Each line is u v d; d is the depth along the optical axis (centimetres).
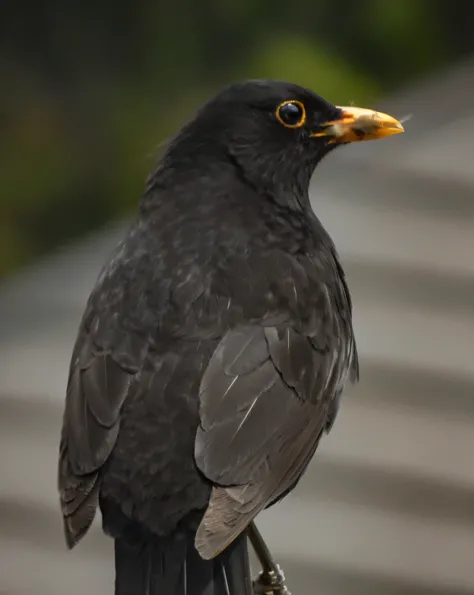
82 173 2112
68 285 1428
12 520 1119
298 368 765
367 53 2055
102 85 2170
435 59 2064
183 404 732
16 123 2161
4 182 2100
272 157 841
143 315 758
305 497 1102
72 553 1087
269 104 838
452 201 1384
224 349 746
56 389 1244
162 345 748
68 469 732
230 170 829
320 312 794
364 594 1011
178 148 830
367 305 1265
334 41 2058
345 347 825
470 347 1211
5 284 1628
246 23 2095
